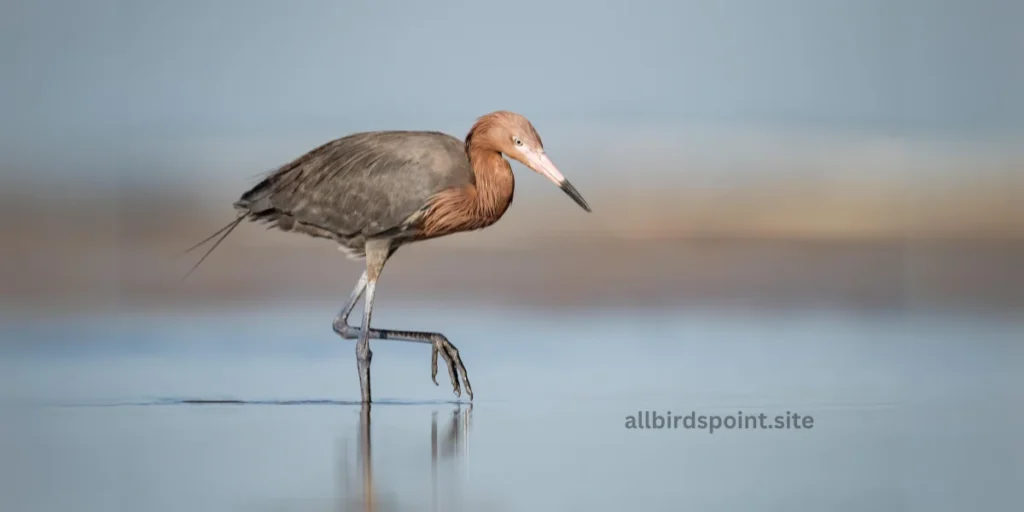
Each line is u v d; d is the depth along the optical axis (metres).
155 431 10.45
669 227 21.53
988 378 13.03
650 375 13.29
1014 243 21.12
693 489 8.44
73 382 12.88
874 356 14.49
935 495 8.28
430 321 17.19
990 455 9.52
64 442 9.97
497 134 12.29
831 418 11.02
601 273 19.83
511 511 7.83
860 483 8.63
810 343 15.49
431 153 12.23
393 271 19.75
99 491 8.32
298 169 12.46
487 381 13.03
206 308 18.11
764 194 22.91
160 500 8.09
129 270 20.06
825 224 21.83
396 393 12.46
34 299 18.31
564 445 9.91
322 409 11.57
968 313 17.95
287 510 7.83
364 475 8.81
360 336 12.09
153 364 14.02
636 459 9.40
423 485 8.51
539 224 21.45
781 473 8.92
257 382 12.98
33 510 7.84
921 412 11.23
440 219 12.22
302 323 17.03
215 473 8.84
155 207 23.23
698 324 17.05
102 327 16.52
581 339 15.76
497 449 9.74
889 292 19.30
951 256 20.62
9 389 12.43
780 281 19.67
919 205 22.41
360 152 12.33
